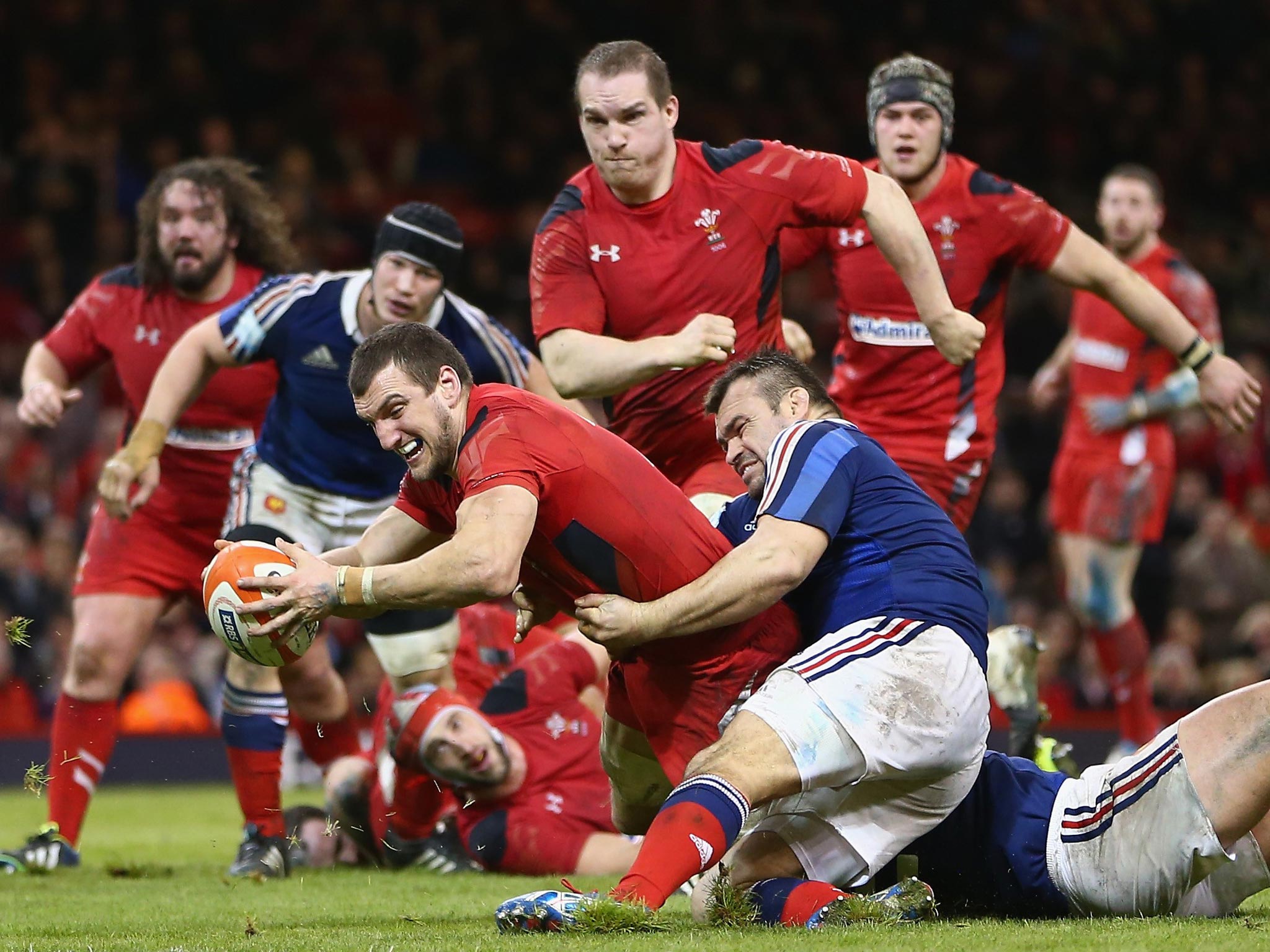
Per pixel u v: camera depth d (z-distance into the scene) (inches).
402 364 549.0
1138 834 539.2
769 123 2861.7
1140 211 1237.7
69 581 1768.0
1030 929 510.0
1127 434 1229.7
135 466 844.0
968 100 2923.2
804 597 579.8
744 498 625.0
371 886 773.9
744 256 759.7
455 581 526.0
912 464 928.9
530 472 545.6
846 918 521.0
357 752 971.9
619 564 565.9
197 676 1802.4
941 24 3053.6
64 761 876.6
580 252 759.7
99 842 1074.7
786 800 549.3
